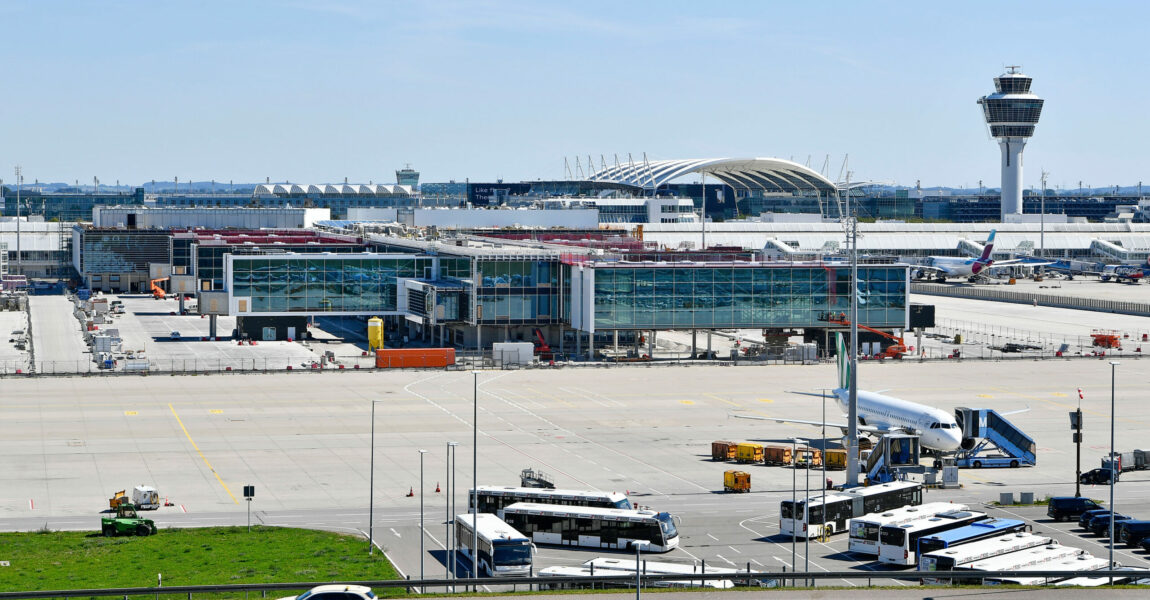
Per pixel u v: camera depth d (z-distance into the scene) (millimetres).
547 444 155625
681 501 126688
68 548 106688
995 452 153250
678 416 176625
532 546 102625
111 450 148750
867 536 105812
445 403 185500
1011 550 101312
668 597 83688
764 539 111625
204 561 102000
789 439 160500
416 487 131250
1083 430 167000
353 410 178125
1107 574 85250
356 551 106062
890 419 153875
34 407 177250
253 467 140750
